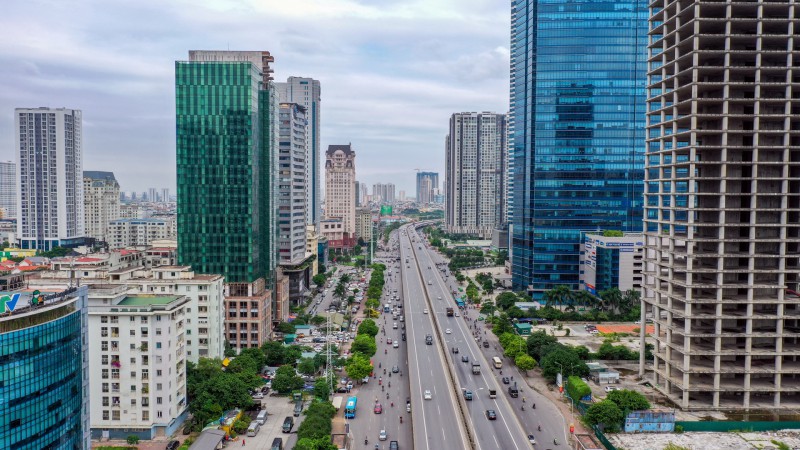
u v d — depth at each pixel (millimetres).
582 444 147625
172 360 163625
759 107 175625
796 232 180875
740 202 179500
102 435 160750
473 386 198625
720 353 171875
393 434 157875
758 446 150000
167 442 157250
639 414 159875
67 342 118438
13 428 105750
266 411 172500
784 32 179125
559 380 197375
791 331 177750
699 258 182875
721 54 174125
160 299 169875
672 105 183625
